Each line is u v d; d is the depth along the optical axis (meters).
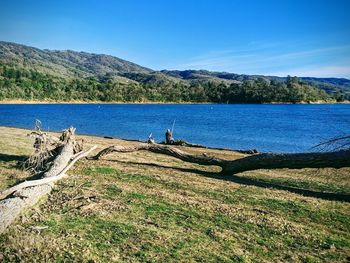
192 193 10.02
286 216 8.40
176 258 6.05
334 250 6.64
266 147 27.81
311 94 153.50
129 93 151.62
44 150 13.19
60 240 6.59
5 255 6.02
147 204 8.83
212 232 7.21
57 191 9.74
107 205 8.63
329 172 14.64
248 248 6.57
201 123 52.00
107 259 5.94
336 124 52.47
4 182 10.48
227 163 13.16
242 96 152.38
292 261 6.14
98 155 14.88
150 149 14.85
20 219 7.58
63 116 64.44
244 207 8.92
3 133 24.48
